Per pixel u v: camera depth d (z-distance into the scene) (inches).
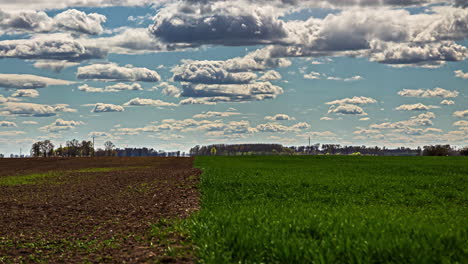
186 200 864.9
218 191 972.6
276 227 422.9
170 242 452.1
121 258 412.8
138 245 466.3
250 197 877.2
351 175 1493.6
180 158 3956.7
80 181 1531.7
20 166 2987.2
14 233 583.2
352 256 320.2
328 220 462.3
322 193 949.2
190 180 1373.0
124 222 639.1
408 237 354.3
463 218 550.6
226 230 422.9
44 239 537.0
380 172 1685.5
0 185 1430.9
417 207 746.8
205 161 3189.0
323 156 3900.1
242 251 363.9
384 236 362.6
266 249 361.4
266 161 3100.4
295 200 812.6
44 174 2039.9
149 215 689.6
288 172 1657.2
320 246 352.2
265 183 1155.3
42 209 821.9
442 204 799.1
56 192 1155.9
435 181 1233.4
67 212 772.6
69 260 426.9
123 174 1854.1
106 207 821.2
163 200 888.3
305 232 418.0
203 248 385.4
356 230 399.2
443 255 318.3
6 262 429.1
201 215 554.3
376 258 320.8
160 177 1587.1
